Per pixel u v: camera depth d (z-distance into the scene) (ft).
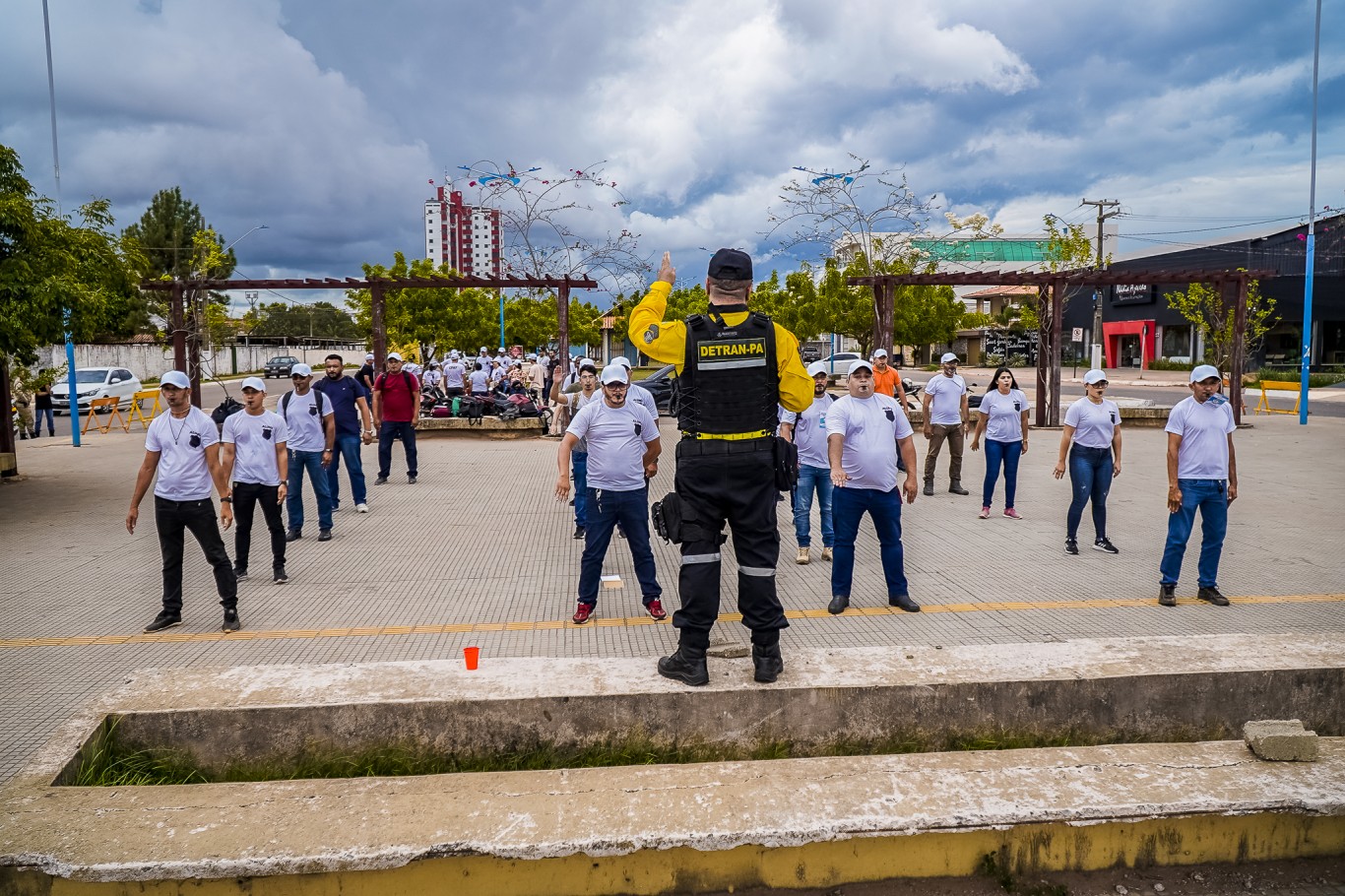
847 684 12.10
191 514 19.60
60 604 22.44
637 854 9.42
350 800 9.98
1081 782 10.39
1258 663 12.98
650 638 19.31
